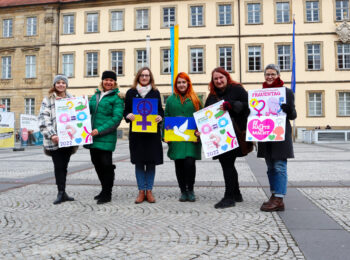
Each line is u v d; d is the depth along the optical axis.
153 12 29.12
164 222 3.42
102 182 4.52
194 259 2.40
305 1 27.97
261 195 4.84
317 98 27.91
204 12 28.52
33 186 5.73
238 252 2.53
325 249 2.57
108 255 2.50
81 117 4.37
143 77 4.53
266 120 3.95
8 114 15.23
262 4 28.12
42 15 30.81
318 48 28.00
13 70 31.31
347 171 7.36
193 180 4.49
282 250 2.56
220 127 4.16
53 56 30.36
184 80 4.51
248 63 28.22
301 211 3.81
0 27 31.73
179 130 4.44
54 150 4.46
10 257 2.47
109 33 29.78
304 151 14.18
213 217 3.61
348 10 27.97
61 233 3.07
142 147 4.43
